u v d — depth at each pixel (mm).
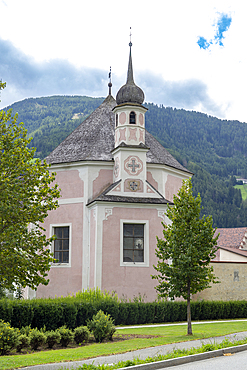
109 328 16844
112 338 17484
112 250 26531
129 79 30688
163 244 19453
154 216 27641
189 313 18594
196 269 18703
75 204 30406
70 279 29234
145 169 28719
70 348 15297
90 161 30438
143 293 26406
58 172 31609
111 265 26312
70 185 30953
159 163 31469
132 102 29562
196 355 12758
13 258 14469
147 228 27328
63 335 15656
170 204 27969
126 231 27297
